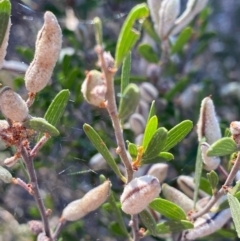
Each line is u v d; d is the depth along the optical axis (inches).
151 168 8.2
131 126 9.7
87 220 10.5
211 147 5.9
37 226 7.5
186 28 10.5
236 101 13.4
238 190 6.7
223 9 18.0
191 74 12.7
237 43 16.9
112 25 13.9
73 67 11.4
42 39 5.6
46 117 6.6
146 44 10.7
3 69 9.0
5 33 5.5
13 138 5.9
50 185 10.7
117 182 10.0
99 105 5.1
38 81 5.7
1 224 10.0
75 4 12.5
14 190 11.2
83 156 10.3
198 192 7.4
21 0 11.8
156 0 9.3
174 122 11.6
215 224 6.9
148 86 10.6
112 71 4.9
